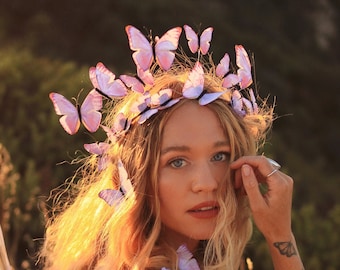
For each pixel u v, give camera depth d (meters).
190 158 1.74
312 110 15.77
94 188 1.90
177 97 1.77
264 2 19.36
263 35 18.52
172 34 1.74
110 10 15.02
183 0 16.97
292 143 14.19
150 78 1.76
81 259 1.87
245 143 1.80
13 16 14.04
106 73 1.74
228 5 18.53
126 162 1.79
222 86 1.84
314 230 5.68
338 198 9.16
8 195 4.55
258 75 15.30
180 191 1.73
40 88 6.23
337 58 19.94
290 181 1.77
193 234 1.74
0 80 6.23
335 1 20.62
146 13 15.48
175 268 1.76
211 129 1.74
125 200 1.77
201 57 1.84
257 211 1.76
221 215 1.73
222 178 1.75
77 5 14.47
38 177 5.20
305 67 17.02
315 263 5.48
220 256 1.75
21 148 5.73
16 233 4.40
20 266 4.42
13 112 6.05
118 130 1.80
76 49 14.02
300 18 19.84
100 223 1.87
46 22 14.07
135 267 1.75
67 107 1.72
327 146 14.57
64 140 5.70
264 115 1.97
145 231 1.79
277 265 1.80
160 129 1.74
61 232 1.94
